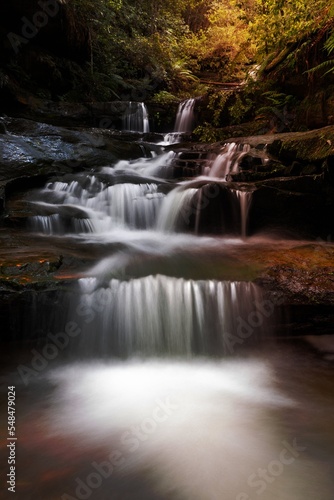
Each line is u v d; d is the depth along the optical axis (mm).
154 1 17047
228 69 17375
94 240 6082
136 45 15031
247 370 4285
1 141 7684
